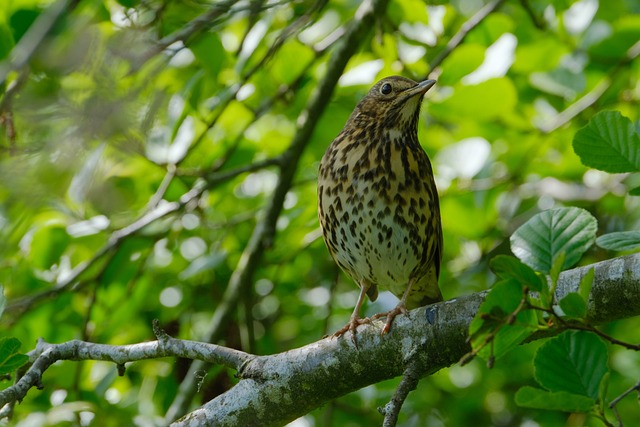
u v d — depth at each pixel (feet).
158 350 24.79
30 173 27.91
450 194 42.16
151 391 41.27
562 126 42.68
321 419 44.52
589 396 18.47
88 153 30.73
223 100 36.11
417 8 40.65
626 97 42.73
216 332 39.27
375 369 23.62
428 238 32.81
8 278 40.01
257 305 47.98
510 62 40.73
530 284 17.88
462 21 44.80
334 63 38.81
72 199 36.78
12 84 28.07
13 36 32.65
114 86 27.09
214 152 41.42
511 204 46.03
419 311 23.29
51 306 39.93
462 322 22.57
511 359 44.93
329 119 43.75
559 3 41.65
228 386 39.78
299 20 35.96
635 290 20.85
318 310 47.09
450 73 39.47
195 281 44.88
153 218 37.55
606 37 41.32
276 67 41.42
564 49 41.98
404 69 40.42
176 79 39.78
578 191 44.32
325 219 33.17
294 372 24.03
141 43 28.84
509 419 47.34
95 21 31.91
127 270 41.19
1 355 21.76
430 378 47.37
